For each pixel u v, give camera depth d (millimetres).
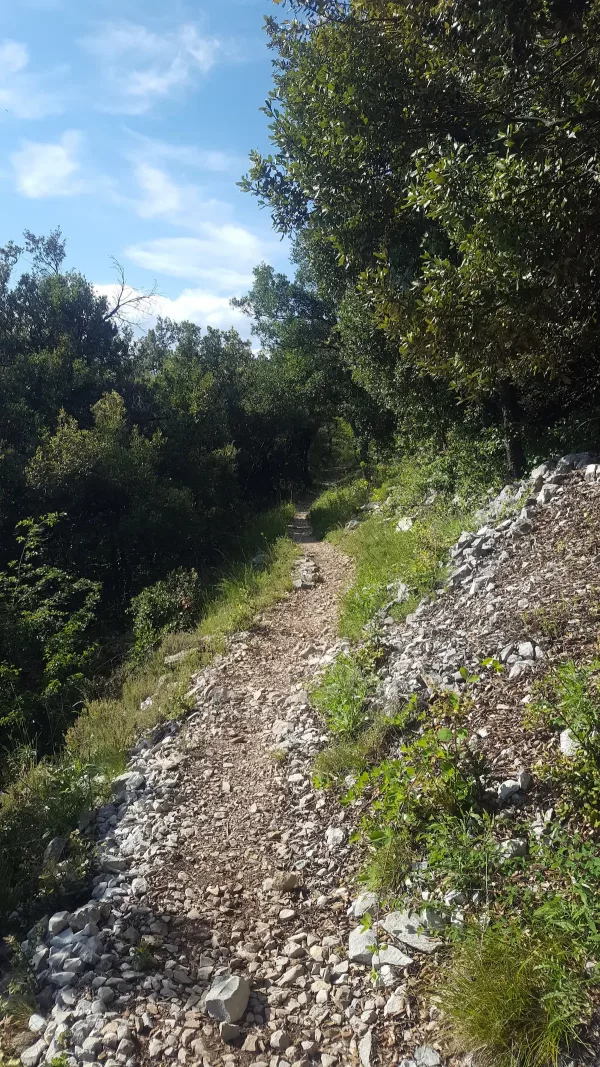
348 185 7816
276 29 8469
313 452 38750
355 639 7699
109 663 10844
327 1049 2939
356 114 6926
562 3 5520
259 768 5703
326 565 12820
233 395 29766
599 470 7344
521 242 5266
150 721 7074
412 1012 2977
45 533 15484
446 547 8594
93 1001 3340
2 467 15250
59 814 5215
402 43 6816
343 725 5453
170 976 3512
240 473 29297
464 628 6004
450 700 4301
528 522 7301
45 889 4293
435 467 12227
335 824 4602
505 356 6059
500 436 10211
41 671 9859
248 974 3496
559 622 5121
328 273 15406
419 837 3768
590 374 9562
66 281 22391
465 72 6543
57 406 18766
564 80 5941
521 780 3795
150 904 4113
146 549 16828
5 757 7930
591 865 2971
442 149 6484
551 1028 2553
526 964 2787
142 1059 3000
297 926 3803
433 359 6492
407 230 9992
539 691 4398
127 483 16656
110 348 23125
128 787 5684
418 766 4078
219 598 11727
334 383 28609
